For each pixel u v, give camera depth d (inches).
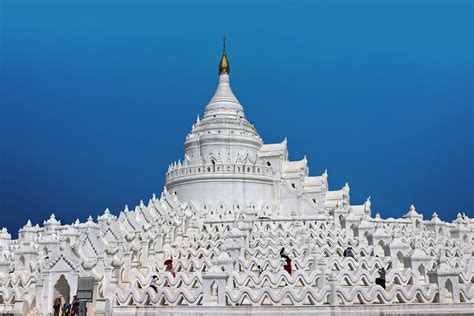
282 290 1189.7
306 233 2239.2
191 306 1200.8
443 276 1269.7
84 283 1096.8
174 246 2237.9
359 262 1649.9
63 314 1245.7
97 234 1729.8
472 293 1279.5
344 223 2429.9
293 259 1646.2
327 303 1187.9
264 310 1168.2
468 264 1740.9
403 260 1648.6
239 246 1717.5
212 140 3782.0
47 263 1363.2
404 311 1197.7
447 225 3002.0
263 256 1909.4
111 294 1310.3
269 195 3602.4
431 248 2127.2
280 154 3855.8
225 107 4109.3
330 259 1621.6
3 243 2822.3
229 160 3713.1
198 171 3550.7
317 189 3801.7
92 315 1262.3
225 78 4320.9
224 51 4377.5
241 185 3499.0
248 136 3850.9
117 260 1401.3
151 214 2470.5
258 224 2610.7
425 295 1253.1
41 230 2839.6
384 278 1327.5
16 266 1663.4
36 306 1344.7
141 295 1268.5
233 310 1175.6
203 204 3452.3
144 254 1807.3
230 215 3189.0
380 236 2046.0
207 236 2469.2
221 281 1209.4
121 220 2169.0
